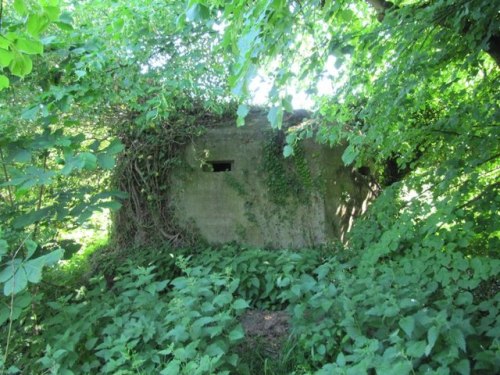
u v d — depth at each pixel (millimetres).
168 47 4512
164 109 4730
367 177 7793
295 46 2656
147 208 7066
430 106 4875
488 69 4863
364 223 5008
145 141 6863
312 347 3033
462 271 3141
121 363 2672
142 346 2918
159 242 6941
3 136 3445
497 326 2500
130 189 7066
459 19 3148
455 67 4141
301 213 6691
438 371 2064
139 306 3305
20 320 3352
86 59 3832
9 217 3531
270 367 3275
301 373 3041
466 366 2158
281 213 6727
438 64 3895
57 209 3396
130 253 6734
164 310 3277
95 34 4074
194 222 6953
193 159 6984
